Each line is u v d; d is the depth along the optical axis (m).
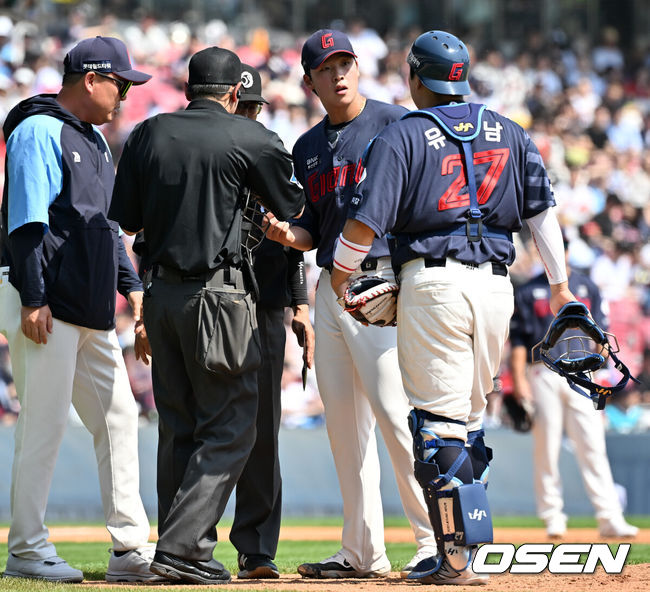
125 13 66.25
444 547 13.75
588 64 75.06
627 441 38.66
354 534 16.52
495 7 75.62
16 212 15.34
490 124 14.12
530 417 28.08
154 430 34.94
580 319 14.42
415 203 13.80
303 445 37.50
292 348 47.34
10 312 16.00
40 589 13.54
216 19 69.06
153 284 14.82
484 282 13.84
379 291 14.11
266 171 14.72
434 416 13.84
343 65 16.45
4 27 58.22
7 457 33.66
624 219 62.78
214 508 14.29
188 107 15.13
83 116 16.48
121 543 16.25
